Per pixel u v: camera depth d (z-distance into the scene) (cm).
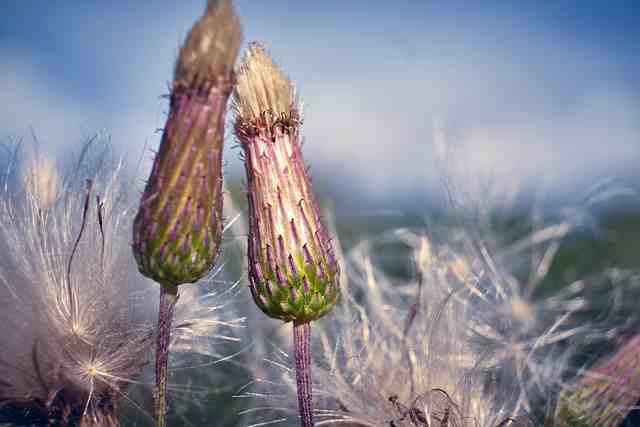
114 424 13
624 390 14
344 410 14
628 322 16
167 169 12
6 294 13
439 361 14
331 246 12
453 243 17
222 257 16
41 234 14
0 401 13
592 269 20
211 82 12
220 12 12
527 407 14
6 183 14
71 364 13
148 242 12
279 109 12
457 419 14
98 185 14
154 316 14
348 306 16
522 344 15
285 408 14
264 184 12
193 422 15
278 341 17
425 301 16
